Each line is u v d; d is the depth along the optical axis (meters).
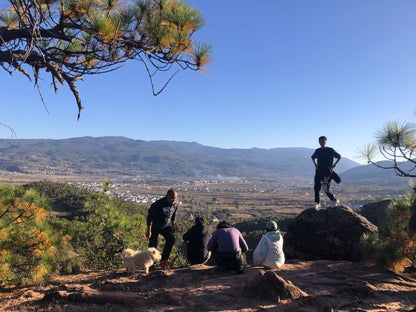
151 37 4.56
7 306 4.12
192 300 4.16
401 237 6.22
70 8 4.05
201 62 4.95
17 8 3.55
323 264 6.37
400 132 5.60
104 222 8.62
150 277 5.36
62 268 6.63
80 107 4.96
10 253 5.19
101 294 4.20
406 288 4.89
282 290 4.21
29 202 5.35
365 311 3.71
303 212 8.75
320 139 8.63
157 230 6.34
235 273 5.60
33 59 4.35
